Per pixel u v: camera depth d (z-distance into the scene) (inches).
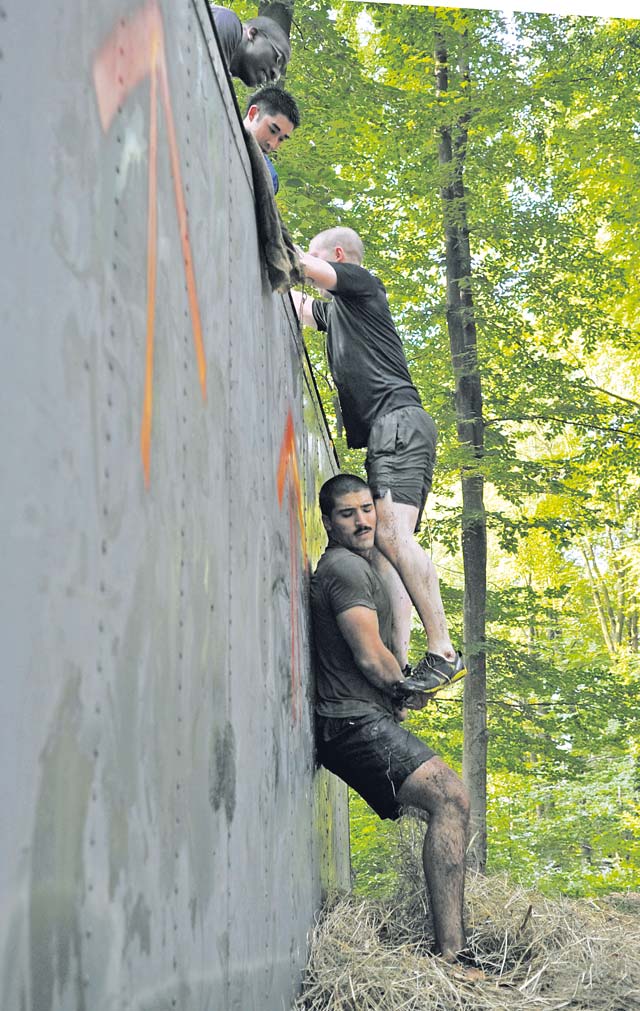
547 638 1158.3
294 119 276.8
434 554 1245.7
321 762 294.0
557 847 848.3
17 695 63.2
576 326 819.4
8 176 64.4
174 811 107.9
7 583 62.0
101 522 82.7
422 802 279.4
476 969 255.0
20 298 65.9
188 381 124.1
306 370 306.7
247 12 614.2
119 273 91.4
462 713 824.9
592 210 884.0
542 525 801.6
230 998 139.6
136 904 90.5
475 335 807.1
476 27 793.6
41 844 66.9
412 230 860.6
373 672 288.7
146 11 105.7
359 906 297.4
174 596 111.4
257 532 185.2
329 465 407.5
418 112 735.7
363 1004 227.9
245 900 155.6
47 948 67.5
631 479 1028.5
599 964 255.9
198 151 137.3
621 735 800.9
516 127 818.2
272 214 204.8
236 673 154.3
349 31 887.7
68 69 77.9
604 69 810.8
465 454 762.2
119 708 86.5
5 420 62.5
